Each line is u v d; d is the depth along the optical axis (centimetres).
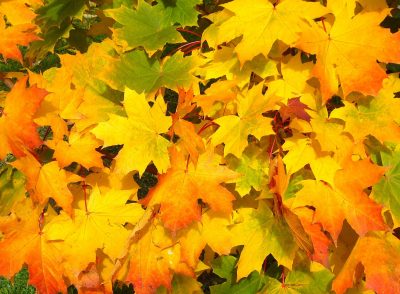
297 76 127
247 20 122
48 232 124
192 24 134
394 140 123
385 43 119
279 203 121
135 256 125
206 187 121
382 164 128
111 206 126
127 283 130
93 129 119
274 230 128
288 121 128
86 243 124
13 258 123
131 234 120
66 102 127
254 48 121
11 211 128
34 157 122
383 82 127
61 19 149
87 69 136
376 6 126
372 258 127
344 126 125
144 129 120
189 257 125
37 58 161
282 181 120
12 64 273
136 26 133
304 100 126
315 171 123
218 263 137
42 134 216
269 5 122
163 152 120
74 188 127
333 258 133
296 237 121
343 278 128
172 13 134
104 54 137
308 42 119
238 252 148
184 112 118
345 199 123
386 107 124
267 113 130
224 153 122
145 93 130
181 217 119
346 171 123
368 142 130
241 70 128
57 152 123
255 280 136
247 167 127
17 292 191
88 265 126
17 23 131
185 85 130
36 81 129
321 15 120
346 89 120
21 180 132
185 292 137
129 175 127
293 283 134
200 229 126
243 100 125
